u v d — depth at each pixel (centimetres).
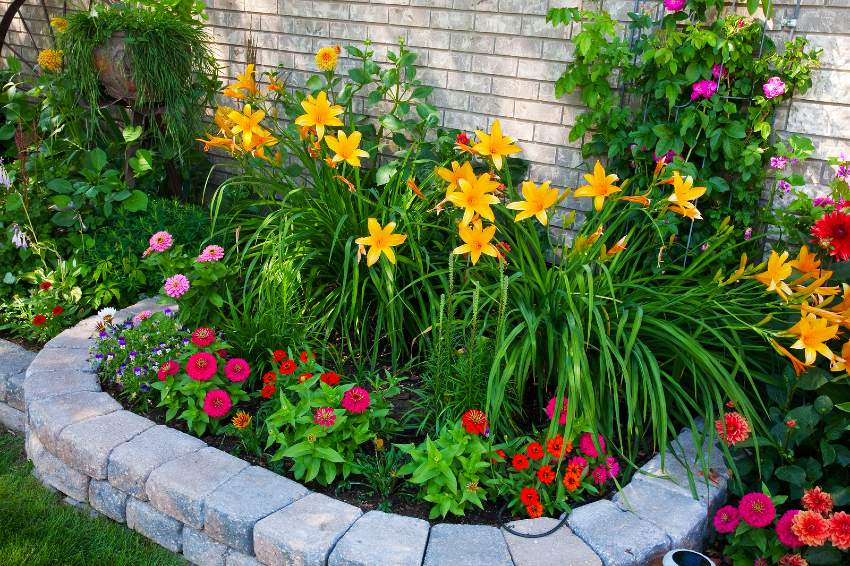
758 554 232
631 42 343
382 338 334
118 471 255
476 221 272
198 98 452
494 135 296
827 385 254
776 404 280
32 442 295
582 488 244
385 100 412
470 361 265
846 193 274
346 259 305
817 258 288
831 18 298
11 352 347
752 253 332
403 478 257
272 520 226
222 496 236
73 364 314
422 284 334
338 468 255
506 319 279
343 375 306
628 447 259
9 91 493
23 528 259
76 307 372
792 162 319
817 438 249
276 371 290
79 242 398
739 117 327
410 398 298
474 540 219
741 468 248
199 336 283
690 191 270
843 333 253
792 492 242
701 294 282
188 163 476
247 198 446
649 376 271
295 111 406
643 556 216
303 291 340
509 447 255
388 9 412
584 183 371
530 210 270
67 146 465
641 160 347
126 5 428
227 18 479
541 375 282
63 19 452
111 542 254
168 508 244
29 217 393
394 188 354
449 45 397
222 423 284
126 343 301
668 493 242
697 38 311
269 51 467
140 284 392
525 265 297
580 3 353
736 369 257
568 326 263
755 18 315
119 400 296
